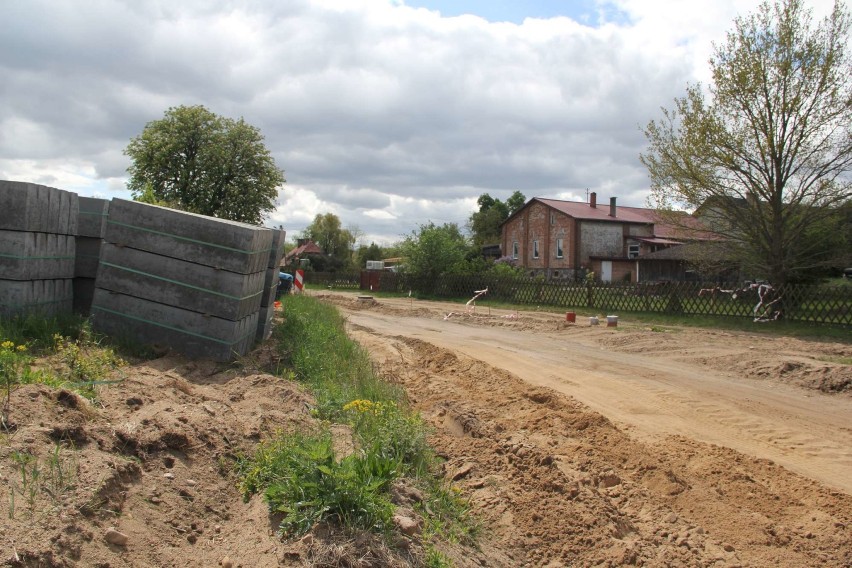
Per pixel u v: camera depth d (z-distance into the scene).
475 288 34.75
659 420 8.47
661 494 5.84
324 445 4.34
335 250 74.25
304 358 8.94
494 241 78.50
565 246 49.47
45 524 3.09
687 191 22.92
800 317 20.30
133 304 8.20
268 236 9.38
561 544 4.74
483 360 12.88
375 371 10.29
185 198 32.16
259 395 6.66
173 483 4.06
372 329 18.72
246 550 3.58
